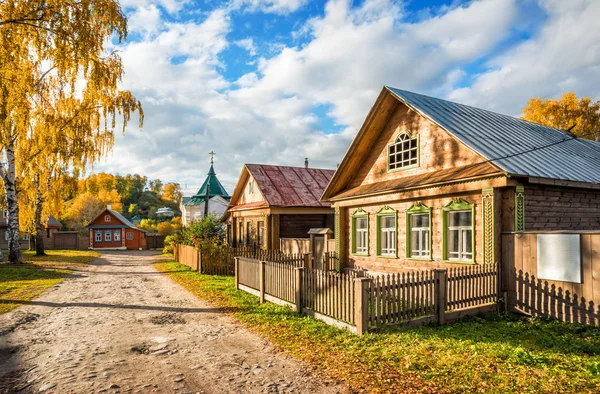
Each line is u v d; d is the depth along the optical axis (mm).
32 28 16812
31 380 6086
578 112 34688
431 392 5414
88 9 18203
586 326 8531
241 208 29359
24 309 11500
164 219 99500
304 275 10508
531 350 7141
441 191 12172
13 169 24219
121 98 24531
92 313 10977
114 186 105062
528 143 13531
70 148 23734
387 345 7461
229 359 7020
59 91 22625
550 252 9453
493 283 10359
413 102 13984
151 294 14336
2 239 44781
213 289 15156
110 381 6031
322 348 7449
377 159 16422
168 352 7449
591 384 5516
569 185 10953
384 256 15188
